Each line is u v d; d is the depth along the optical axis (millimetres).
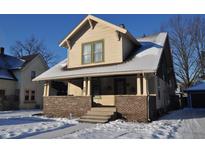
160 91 15609
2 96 22938
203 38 33750
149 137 7145
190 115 15000
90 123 10883
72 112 13570
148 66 11234
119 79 15367
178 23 35250
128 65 12297
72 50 15617
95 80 16203
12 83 24719
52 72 15570
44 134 7871
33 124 10602
